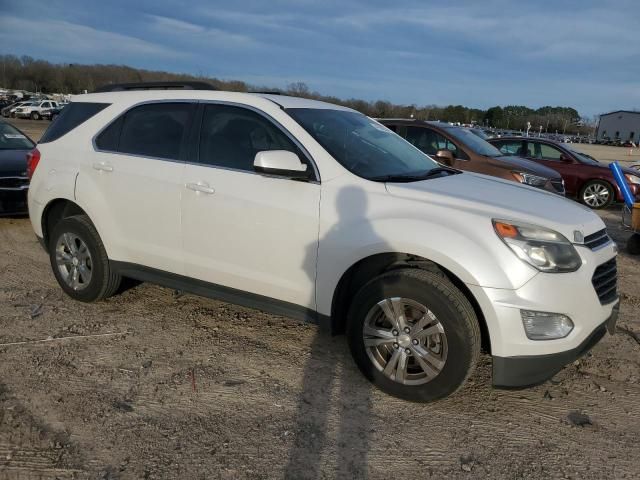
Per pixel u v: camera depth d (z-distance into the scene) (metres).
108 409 3.27
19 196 7.50
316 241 3.58
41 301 4.91
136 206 4.32
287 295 3.79
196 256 4.11
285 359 3.98
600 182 12.16
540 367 3.15
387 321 3.52
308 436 3.09
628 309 5.26
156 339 4.23
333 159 3.69
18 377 3.59
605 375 3.92
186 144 4.18
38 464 2.77
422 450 3.02
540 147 12.99
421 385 3.34
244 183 3.85
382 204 3.45
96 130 4.66
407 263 3.51
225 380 3.66
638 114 108.00
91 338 4.20
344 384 3.66
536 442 3.13
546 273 3.10
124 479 2.69
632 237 7.49
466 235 3.19
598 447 3.10
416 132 9.27
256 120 3.99
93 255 4.63
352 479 2.77
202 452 2.91
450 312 3.17
